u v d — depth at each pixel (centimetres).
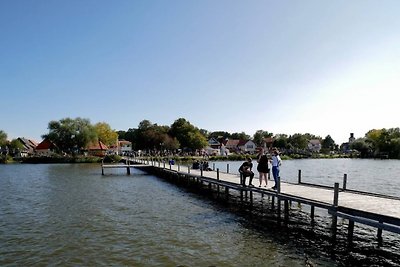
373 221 1072
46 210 1980
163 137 10994
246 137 16588
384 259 1114
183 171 3297
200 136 11281
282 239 1335
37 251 1221
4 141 10494
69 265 1081
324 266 1051
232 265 1055
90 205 2127
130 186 3155
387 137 10681
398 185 3281
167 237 1368
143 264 1073
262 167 1898
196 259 1109
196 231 1461
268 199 2241
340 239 1331
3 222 1684
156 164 4697
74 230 1502
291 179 3975
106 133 11219
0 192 2789
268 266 1045
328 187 1808
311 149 14525
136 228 1520
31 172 4919
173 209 1981
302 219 1678
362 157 11450
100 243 1300
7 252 1214
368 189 2969
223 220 1680
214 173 2964
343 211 1231
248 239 1334
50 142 9550
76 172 4875
